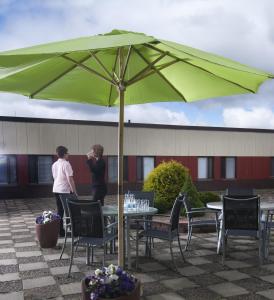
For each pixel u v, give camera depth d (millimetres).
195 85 4371
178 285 4191
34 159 15312
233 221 4961
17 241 6559
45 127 15180
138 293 2955
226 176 18938
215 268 4836
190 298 3811
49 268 4879
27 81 3855
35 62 2600
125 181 16641
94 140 15992
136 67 4332
